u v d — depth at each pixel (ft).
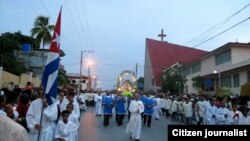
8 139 7.76
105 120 65.82
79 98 84.02
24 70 104.47
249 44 106.32
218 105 47.21
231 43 106.42
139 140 48.83
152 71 216.74
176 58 219.61
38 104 26.32
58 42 25.12
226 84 111.75
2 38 108.78
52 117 26.89
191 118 72.28
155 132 58.59
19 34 141.59
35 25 169.99
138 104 49.19
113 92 81.41
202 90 118.62
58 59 25.02
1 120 8.05
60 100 35.88
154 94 100.48
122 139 48.98
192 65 152.97
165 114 102.32
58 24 25.29
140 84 256.32
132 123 48.98
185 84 159.94
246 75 96.02
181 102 79.41
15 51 124.47
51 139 28.30
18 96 29.99
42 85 24.86
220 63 118.01
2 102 24.03
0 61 93.04
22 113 28.89
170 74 153.38
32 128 25.80
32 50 142.92
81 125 64.69
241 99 53.88
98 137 49.67
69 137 30.30
